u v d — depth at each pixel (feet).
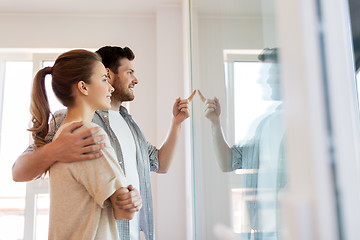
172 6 8.73
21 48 8.74
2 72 9.05
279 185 2.03
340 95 1.32
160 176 8.10
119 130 4.93
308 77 1.29
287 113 1.44
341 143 1.28
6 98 9.09
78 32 8.91
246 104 2.85
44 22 8.87
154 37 9.02
